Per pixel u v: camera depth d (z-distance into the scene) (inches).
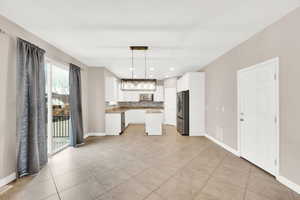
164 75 328.2
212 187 101.5
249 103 140.9
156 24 113.0
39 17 102.7
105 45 153.5
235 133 162.6
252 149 138.3
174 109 349.7
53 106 169.2
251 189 99.0
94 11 96.6
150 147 187.6
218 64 199.2
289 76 99.8
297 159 94.9
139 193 94.9
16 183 105.4
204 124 249.3
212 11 97.1
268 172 119.8
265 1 87.6
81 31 123.3
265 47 119.7
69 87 183.9
